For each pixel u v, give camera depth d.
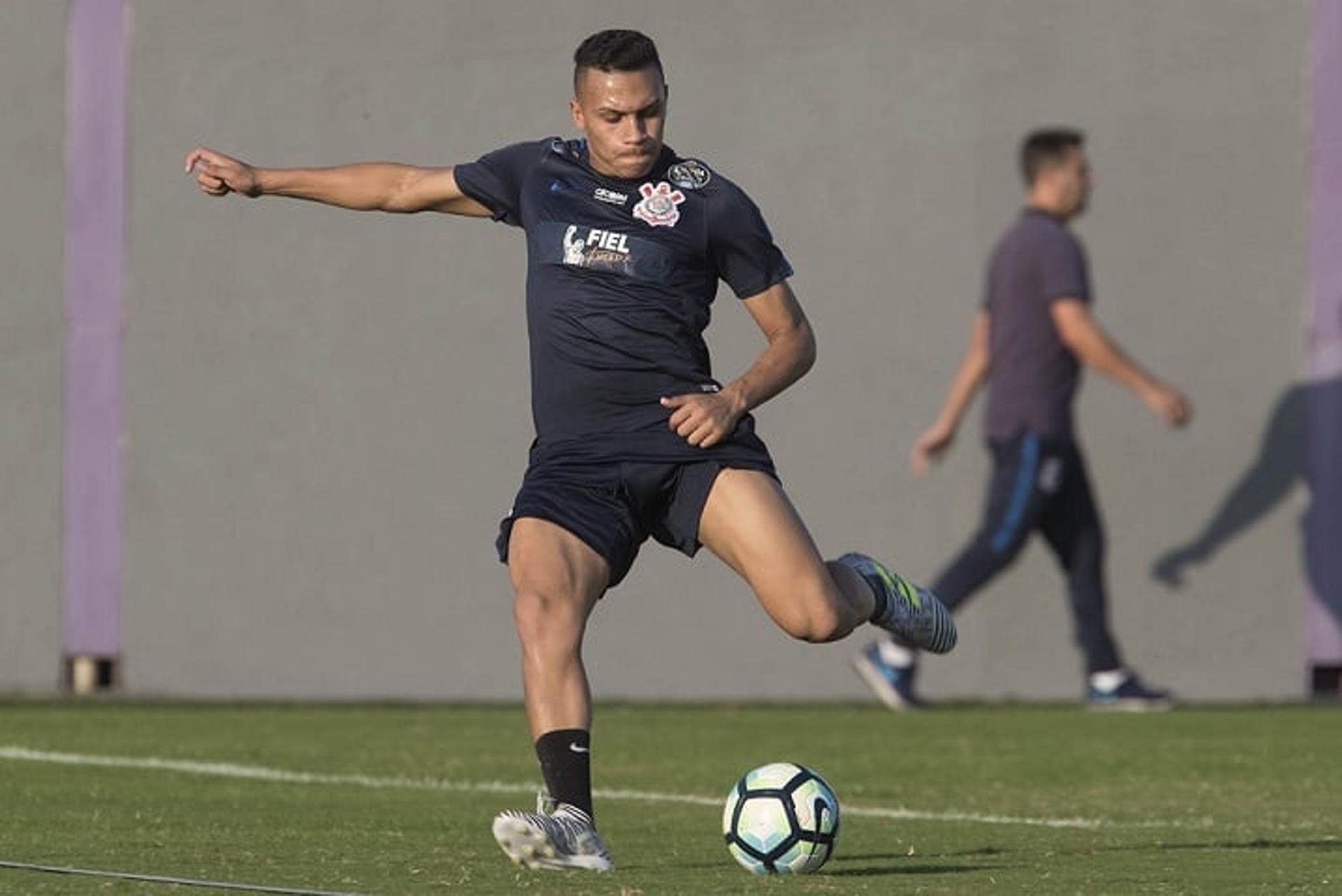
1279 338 48.28
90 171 55.19
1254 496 48.50
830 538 50.62
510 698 52.44
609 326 21.38
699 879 19.91
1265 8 48.28
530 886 19.19
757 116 50.91
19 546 55.84
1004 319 46.12
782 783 20.39
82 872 20.25
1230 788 31.81
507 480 52.53
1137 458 48.97
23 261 55.75
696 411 20.88
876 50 50.22
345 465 53.56
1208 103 48.56
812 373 50.69
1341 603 48.12
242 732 42.47
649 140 21.22
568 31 51.78
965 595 46.44
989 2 49.59
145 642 54.88
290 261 53.94
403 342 53.25
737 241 21.62
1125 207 48.94
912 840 24.66
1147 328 48.91
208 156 22.36
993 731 41.94
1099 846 23.83
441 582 52.94
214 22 54.25
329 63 53.41
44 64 55.53
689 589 51.38
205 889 19.03
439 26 52.66
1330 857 22.44
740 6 51.00
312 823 26.20
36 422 55.69
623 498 21.36
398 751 38.50
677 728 43.16
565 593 20.66
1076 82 49.12
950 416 47.12
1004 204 49.44
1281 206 48.25
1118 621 49.12
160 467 54.81
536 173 22.03
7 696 55.03
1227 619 48.69
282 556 54.00
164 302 54.75
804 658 50.75
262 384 54.12
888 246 50.19
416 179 22.42
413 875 20.17
